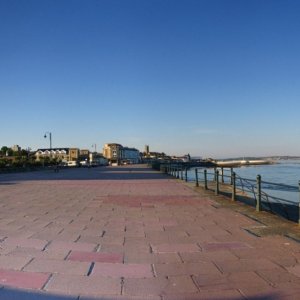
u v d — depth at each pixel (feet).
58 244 25.26
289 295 16.24
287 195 77.66
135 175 142.51
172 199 54.08
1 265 20.31
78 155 554.46
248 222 33.88
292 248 24.07
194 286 17.40
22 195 61.16
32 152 550.36
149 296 16.25
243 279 18.28
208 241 26.27
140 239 27.04
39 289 16.88
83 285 17.44
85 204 48.49
